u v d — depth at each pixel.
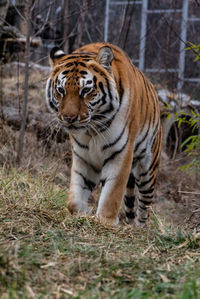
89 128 10.59
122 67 11.25
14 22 21.89
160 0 27.80
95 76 10.25
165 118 20.22
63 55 11.23
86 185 11.40
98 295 6.05
